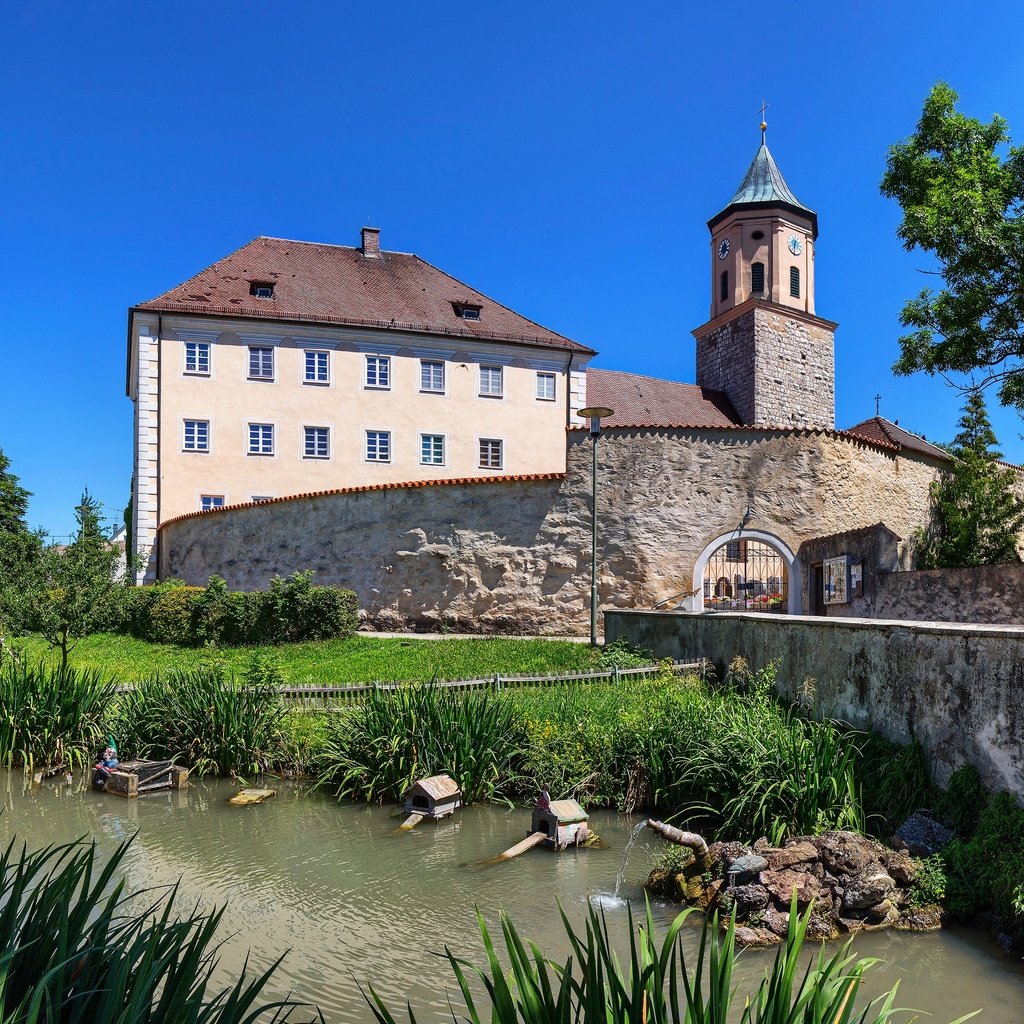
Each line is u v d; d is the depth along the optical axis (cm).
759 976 539
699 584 1962
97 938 330
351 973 551
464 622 2025
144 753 1105
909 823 724
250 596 1938
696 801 875
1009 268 1502
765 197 4234
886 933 611
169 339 3177
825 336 4253
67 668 1299
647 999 288
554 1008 296
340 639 1880
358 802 971
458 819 909
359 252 3850
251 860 773
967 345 1554
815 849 662
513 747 1008
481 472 3512
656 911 653
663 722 984
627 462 1991
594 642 1717
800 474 2038
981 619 1345
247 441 3228
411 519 2088
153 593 2125
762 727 879
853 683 945
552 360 3647
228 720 1089
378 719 1025
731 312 4138
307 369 3334
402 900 677
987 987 535
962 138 1602
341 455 3334
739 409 4106
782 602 2078
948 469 2639
